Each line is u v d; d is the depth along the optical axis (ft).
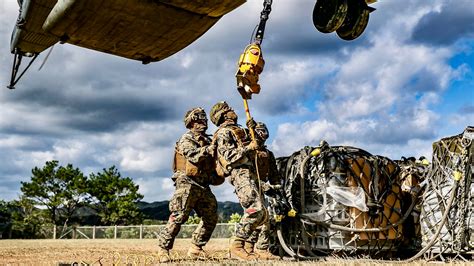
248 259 19.03
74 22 24.27
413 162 22.00
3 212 158.40
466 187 17.62
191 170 20.98
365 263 15.38
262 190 19.25
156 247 39.01
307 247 19.36
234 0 22.68
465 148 17.52
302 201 19.60
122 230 95.86
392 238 19.88
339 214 19.42
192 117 21.06
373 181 19.77
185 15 23.76
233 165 18.97
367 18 19.71
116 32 25.09
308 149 20.10
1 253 30.76
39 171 160.56
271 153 20.24
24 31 30.71
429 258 18.24
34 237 124.77
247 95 18.22
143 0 22.63
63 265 20.59
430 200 18.80
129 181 163.84
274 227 20.02
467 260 17.20
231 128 19.39
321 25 19.84
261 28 18.22
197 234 21.95
